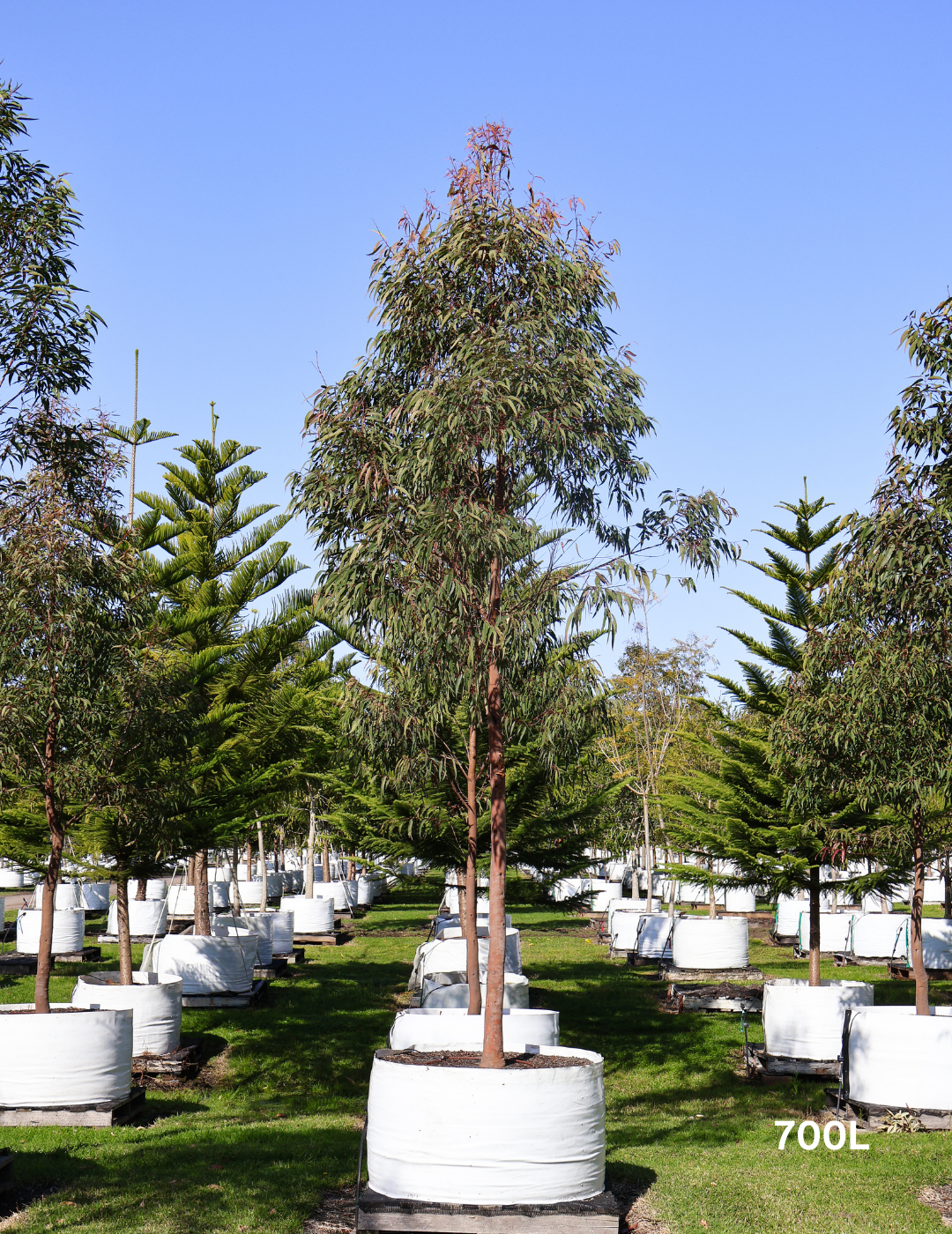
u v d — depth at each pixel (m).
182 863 22.20
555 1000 17.69
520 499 8.85
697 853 16.48
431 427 8.15
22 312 9.02
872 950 22.25
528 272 8.85
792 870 14.37
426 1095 6.99
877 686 9.28
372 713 9.05
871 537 8.80
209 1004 16.05
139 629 10.98
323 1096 12.01
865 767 10.19
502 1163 6.89
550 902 16.75
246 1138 9.62
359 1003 16.86
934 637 8.84
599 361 8.52
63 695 9.96
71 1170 8.42
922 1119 9.91
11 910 30.16
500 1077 6.98
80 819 12.52
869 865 15.45
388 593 8.15
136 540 11.20
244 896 33.22
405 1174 6.96
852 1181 8.14
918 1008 10.45
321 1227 7.20
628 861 42.28
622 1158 9.02
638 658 27.31
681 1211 7.41
